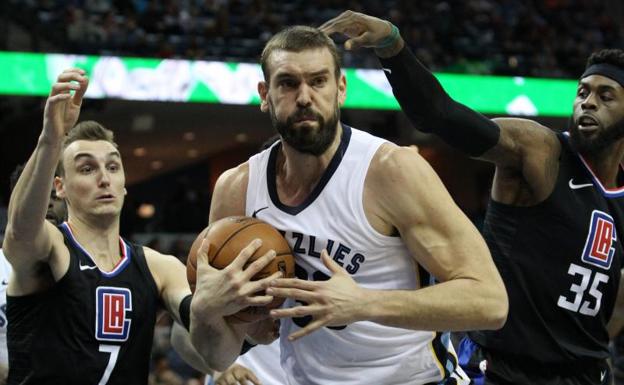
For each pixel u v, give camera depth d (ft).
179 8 51.16
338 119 9.02
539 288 11.39
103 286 10.62
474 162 60.18
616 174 11.89
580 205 11.45
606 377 12.07
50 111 9.26
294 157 9.23
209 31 48.83
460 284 8.58
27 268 10.22
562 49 55.62
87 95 38.45
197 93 40.11
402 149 9.26
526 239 11.45
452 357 10.44
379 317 8.32
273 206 9.55
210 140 55.88
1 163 46.91
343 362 9.73
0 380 12.77
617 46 58.13
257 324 9.83
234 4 52.70
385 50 9.80
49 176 9.53
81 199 10.75
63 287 10.41
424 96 10.07
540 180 11.28
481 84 44.34
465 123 10.53
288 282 8.31
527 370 11.59
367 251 9.20
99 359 10.43
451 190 59.93
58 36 43.93
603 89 11.45
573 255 11.36
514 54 53.83
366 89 41.93
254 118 51.06
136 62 39.45
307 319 9.62
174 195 53.06
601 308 11.61
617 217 11.71
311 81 8.68
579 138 11.54
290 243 9.35
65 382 10.31
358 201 9.12
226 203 10.10
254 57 46.24
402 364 9.67
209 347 9.28
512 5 60.49
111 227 10.93
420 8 56.18
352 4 54.44
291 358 10.10
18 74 37.68
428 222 8.88
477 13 58.08
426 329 8.50
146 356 10.85
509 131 11.10
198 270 8.83
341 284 8.30
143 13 49.26
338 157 9.30
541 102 44.96
